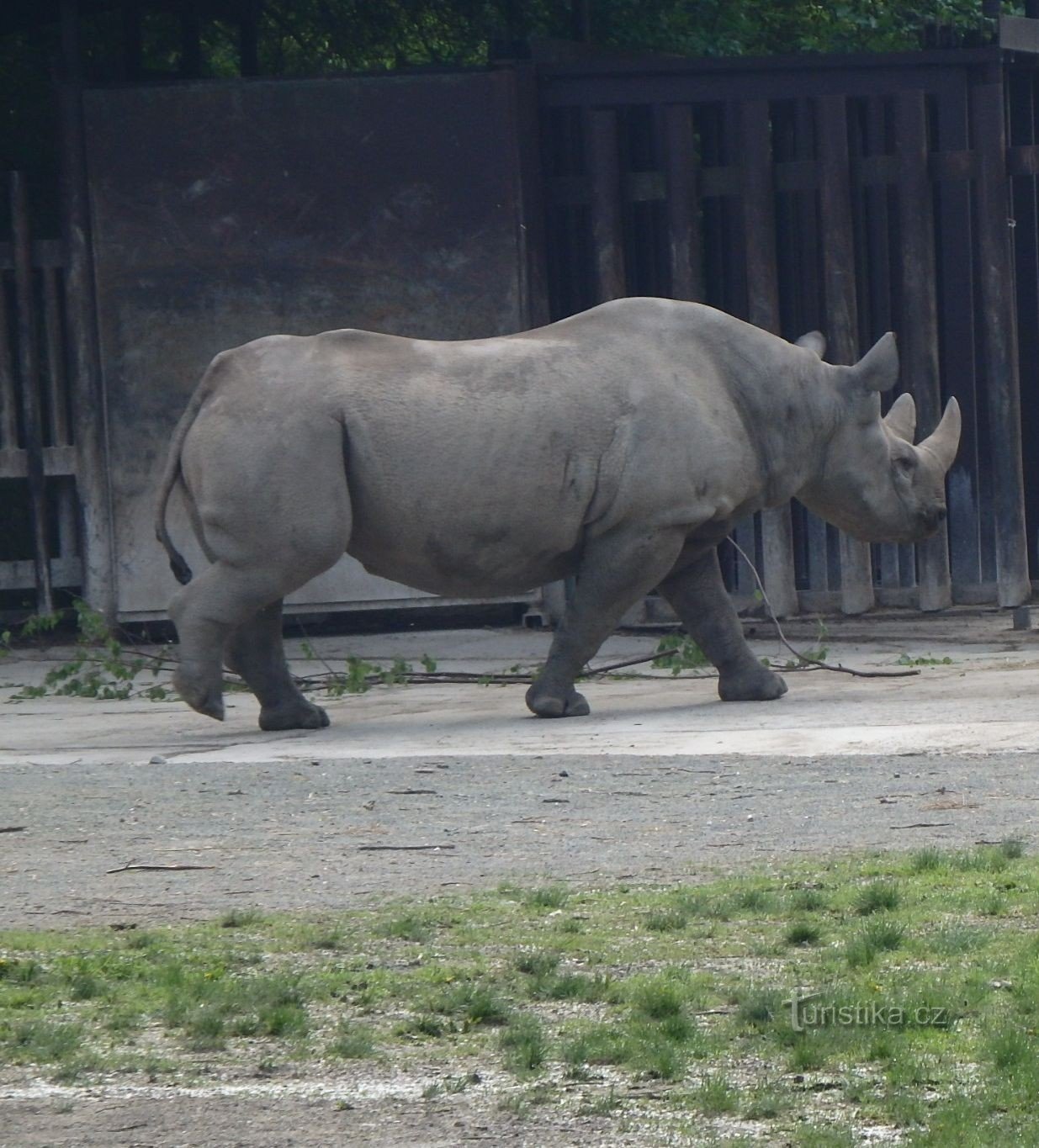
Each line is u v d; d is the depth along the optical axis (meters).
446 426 35.66
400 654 50.47
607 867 23.44
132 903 22.25
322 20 71.38
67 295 54.44
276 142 53.72
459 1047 17.44
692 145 53.47
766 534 53.56
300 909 21.78
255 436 35.16
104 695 43.41
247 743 34.81
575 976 18.89
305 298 53.94
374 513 35.78
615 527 36.34
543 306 54.19
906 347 53.56
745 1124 15.55
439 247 53.88
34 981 19.27
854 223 54.12
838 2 74.94
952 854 23.31
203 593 35.59
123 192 53.88
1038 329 55.81
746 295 53.88
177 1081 16.69
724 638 38.38
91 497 54.50
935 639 48.38
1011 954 19.28
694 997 18.36
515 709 38.62
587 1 63.12
